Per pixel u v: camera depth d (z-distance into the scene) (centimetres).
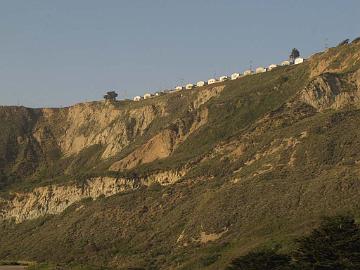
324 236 7600
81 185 18762
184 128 19838
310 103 16875
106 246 14275
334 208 11219
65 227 16212
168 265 11831
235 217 12456
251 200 12775
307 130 14562
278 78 19912
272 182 13062
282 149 14375
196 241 12431
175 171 16825
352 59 18312
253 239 11138
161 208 14850
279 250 9581
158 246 13075
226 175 14912
